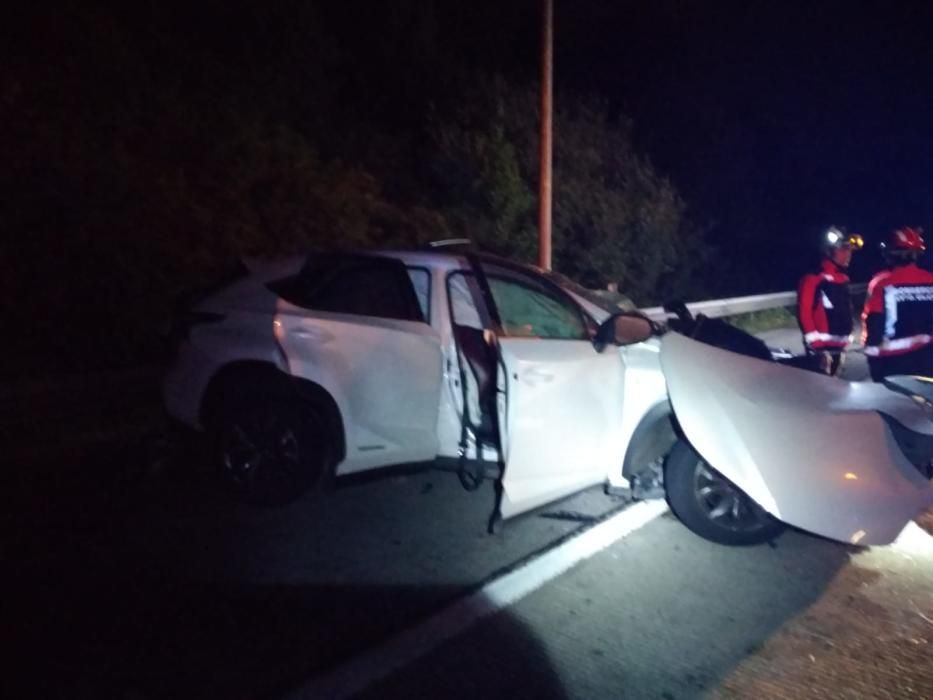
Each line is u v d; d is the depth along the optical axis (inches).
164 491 264.8
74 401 349.1
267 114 698.2
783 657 177.8
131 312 445.7
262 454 247.9
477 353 238.4
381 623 187.0
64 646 174.9
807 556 227.8
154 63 647.1
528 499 222.2
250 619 187.3
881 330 282.5
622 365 233.8
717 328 238.8
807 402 214.7
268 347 241.9
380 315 245.4
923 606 200.8
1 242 429.7
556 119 826.2
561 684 166.2
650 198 874.1
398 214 671.8
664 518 251.6
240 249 515.8
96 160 475.2
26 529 234.8
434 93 839.1
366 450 243.9
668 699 162.4
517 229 760.3
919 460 213.8
